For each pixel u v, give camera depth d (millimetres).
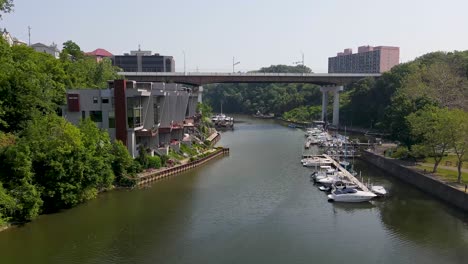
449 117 71500
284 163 103875
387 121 121438
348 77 194000
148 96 86438
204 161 103375
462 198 62688
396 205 66938
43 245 50062
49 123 61781
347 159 108875
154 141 94812
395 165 87250
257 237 54000
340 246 51250
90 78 118125
